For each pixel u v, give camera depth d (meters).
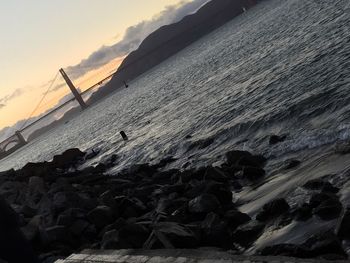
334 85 21.39
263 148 17.59
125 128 62.19
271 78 35.84
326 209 8.33
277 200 9.48
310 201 8.88
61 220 12.52
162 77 185.50
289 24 83.62
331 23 49.88
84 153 49.75
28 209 15.66
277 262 4.43
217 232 8.70
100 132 80.88
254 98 31.19
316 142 14.92
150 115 62.44
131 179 22.52
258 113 24.95
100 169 33.19
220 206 10.86
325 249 6.33
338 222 7.13
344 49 30.17
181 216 10.62
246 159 15.78
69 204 14.74
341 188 9.66
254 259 4.63
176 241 7.59
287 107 21.86
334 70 25.42
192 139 28.12
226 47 129.62
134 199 14.26
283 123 20.36
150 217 11.73
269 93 29.98
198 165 20.64
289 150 15.66
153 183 19.14
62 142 117.56
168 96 79.75
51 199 16.02
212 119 32.16
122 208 13.38
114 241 8.27
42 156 100.19
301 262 4.31
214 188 12.36
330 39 38.62
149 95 116.38
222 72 68.56
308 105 20.42
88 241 11.77
